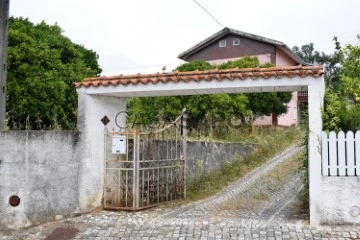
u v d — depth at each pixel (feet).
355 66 31.65
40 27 54.54
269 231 24.70
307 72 25.36
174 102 55.31
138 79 28.89
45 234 25.64
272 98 77.82
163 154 34.60
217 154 48.26
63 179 28.76
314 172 25.36
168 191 34.35
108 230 25.98
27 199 26.68
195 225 26.35
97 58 68.64
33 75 42.88
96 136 30.91
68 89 48.80
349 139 25.13
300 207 31.32
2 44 28.09
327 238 23.09
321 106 25.43
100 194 31.07
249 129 68.69
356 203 24.70
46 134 27.91
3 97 27.96
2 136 26.61
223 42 108.37
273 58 101.71
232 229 25.31
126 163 31.76
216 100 57.11
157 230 25.64
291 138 74.08
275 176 46.65
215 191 39.50
